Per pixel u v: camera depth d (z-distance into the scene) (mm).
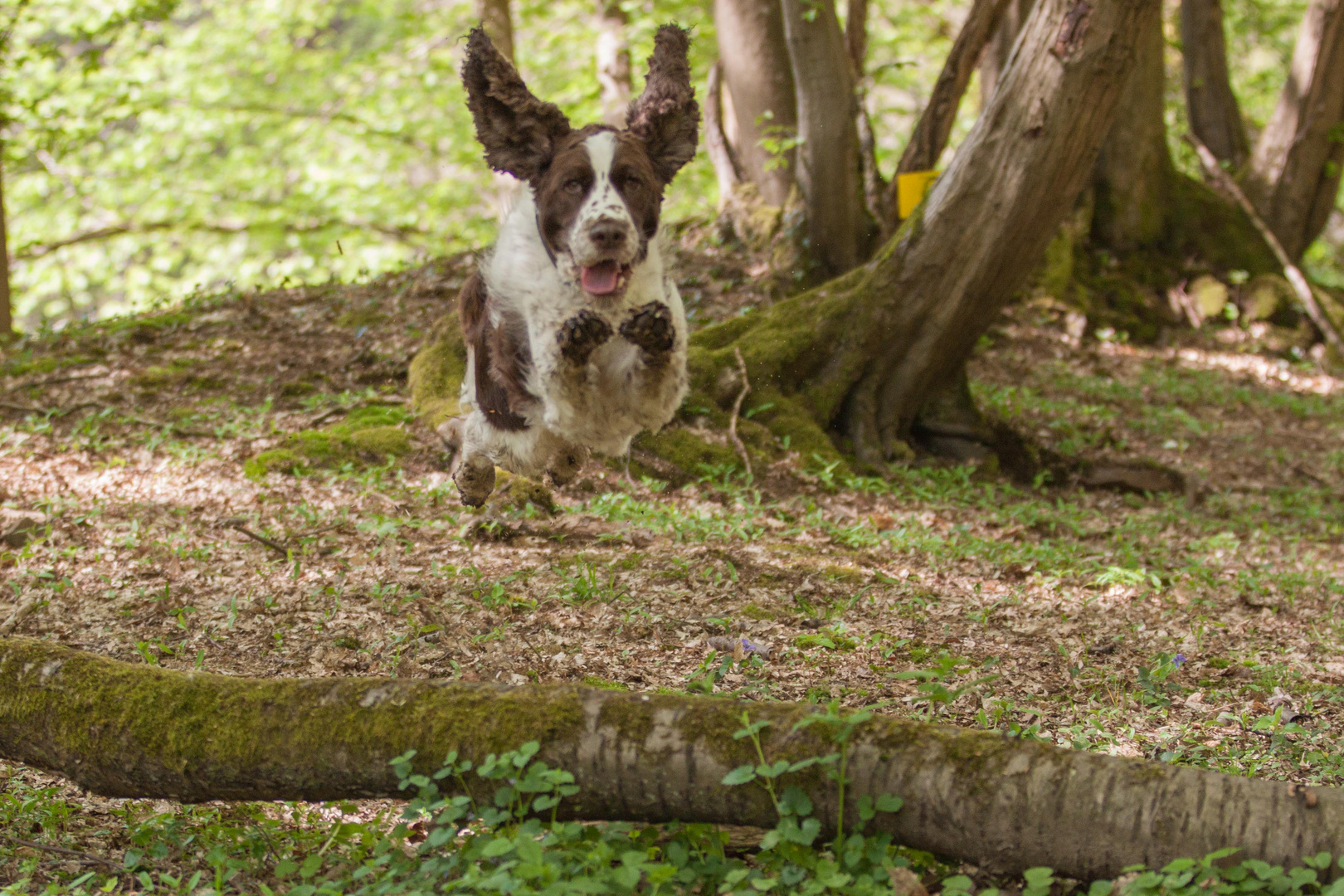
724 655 5832
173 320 12734
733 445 9773
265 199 24500
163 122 22625
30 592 6410
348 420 10023
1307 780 4613
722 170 15125
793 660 5941
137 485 8492
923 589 7219
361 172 24109
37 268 23188
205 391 10953
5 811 4156
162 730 3672
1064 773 3193
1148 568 8094
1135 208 17344
